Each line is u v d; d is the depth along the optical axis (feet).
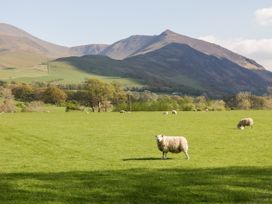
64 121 329.72
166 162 118.42
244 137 190.29
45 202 65.62
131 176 89.04
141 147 159.22
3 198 68.59
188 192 71.56
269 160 122.31
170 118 359.66
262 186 76.23
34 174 94.94
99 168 107.55
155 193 71.15
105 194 70.90
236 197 67.72
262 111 520.01
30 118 381.40
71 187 77.20
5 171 105.40
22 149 157.38
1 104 580.30
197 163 115.34
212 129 236.43
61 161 125.08
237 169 99.14
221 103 650.84
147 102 622.54
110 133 218.59
